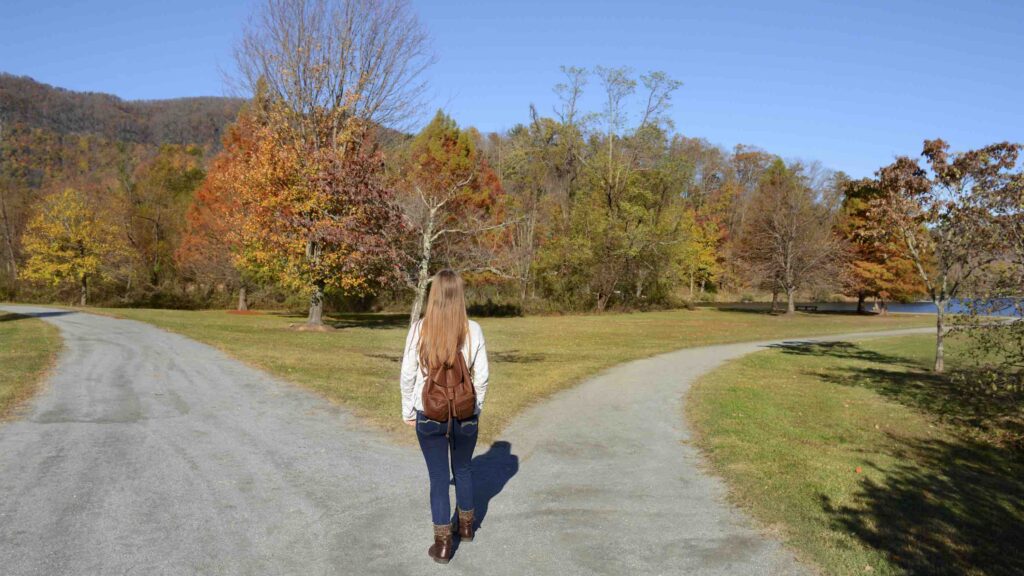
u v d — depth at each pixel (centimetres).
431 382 394
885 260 4512
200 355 1363
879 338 2809
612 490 564
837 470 661
